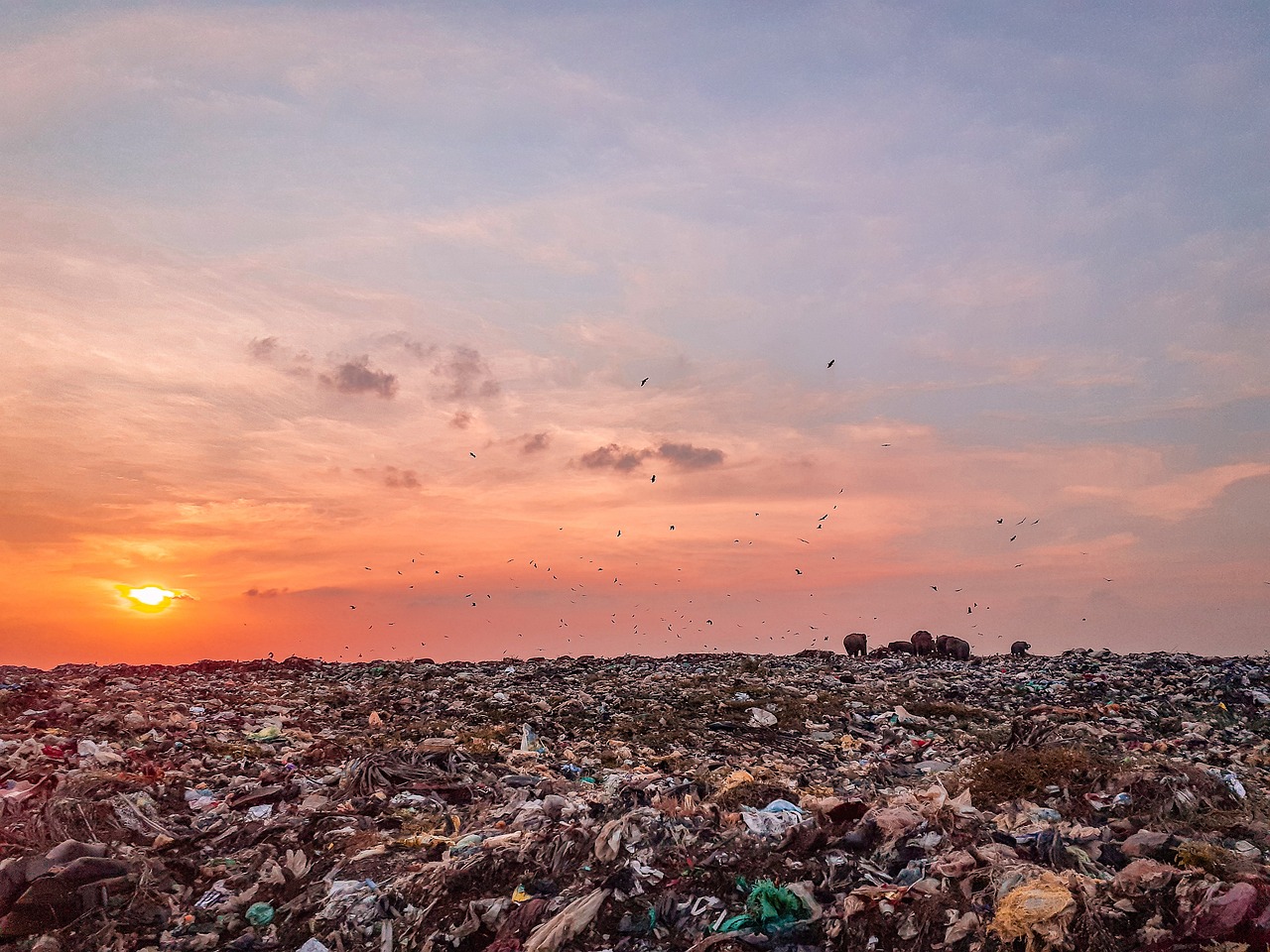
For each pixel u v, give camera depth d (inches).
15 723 498.9
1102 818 326.3
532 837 321.1
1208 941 217.6
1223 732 579.8
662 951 256.2
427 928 275.6
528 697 740.7
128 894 293.0
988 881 258.8
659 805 382.0
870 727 668.1
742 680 841.5
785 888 272.8
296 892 303.0
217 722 572.7
